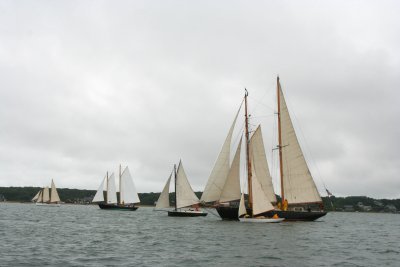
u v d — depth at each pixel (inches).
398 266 1167.6
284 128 2829.7
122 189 5502.0
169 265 1107.9
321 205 2733.8
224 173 2751.0
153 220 3223.4
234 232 2055.9
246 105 2824.8
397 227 3408.0
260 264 1133.7
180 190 3624.5
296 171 2778.1
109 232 2086.6
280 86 2851.9
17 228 2178.9
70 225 2556.6
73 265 1089.4
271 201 2738.7
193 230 2213.3
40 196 7519.7
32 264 1094.4
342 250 1482.5
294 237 1860.2
